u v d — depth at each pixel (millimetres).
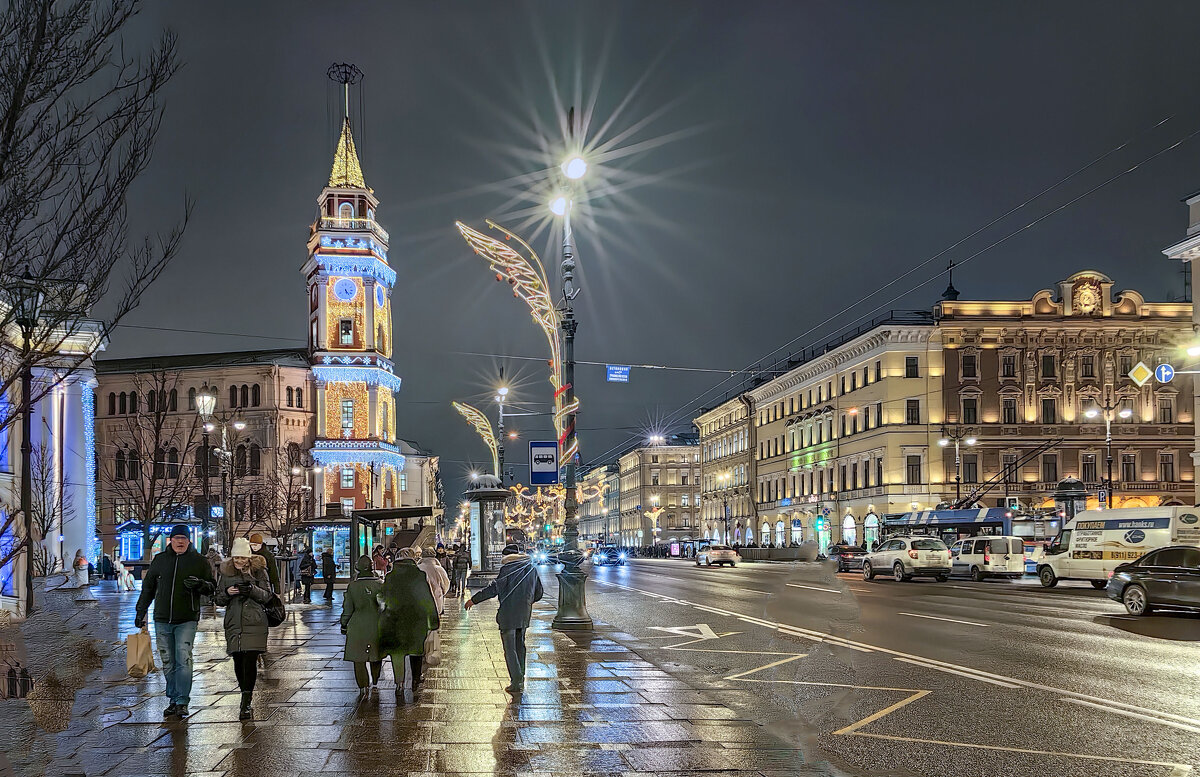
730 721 9609
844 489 73812
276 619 10258
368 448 74500
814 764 7809
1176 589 21562
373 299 76875
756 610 25516
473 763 7820
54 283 7094
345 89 80500
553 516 107188
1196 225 46969
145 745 8516
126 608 26078
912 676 12820
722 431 107562
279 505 60156
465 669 13555
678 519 134875
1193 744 8812
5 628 19328
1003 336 67062
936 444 66062
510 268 20047
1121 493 66062
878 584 38000
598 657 14930
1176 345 67375
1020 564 40094
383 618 11422
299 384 74688
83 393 38969
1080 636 17750
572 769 7621
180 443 70188
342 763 7816
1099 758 8289
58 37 6637
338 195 77375
